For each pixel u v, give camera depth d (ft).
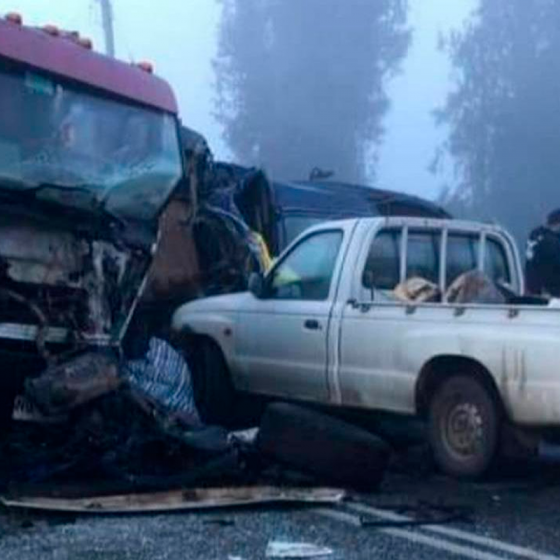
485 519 21.49
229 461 23.47
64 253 24.26
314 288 28.63
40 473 22.26
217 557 18.21
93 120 25.76
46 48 25.05
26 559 17.84
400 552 18.80
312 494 22.67
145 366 26.58
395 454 28.68
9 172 23.72
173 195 27.12
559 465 27.50
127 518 20.80
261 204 40.06
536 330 23.70
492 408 24.71
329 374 27.68
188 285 35.09
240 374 30.30
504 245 30.53
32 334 23.58
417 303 26.00
